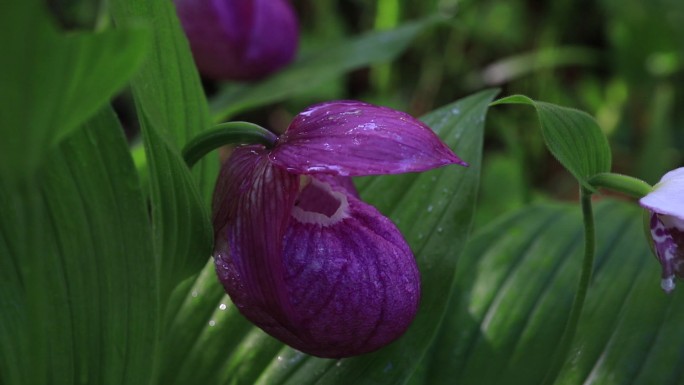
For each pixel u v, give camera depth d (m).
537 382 0.56
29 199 0.42
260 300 0.49
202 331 0.55
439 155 0.48
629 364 0.55
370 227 0.50
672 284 0.49
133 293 0.49
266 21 0.78
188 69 0.52
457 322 0.58
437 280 0.54
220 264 0.50
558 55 1.06
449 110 0.56
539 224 0.61
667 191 0.48
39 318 0.44
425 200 0.55
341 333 0.49
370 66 1.10
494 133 0.99
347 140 0.48
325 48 0.83
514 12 1.07
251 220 0.49
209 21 0.77
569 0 1.02
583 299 0.52
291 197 0.48
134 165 0.48
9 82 0.40
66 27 1.01
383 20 0.97
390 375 0.53
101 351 0.49
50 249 0.48
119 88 0.42
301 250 0.49
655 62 0.98
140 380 0.51
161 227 0.50
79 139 0.48
